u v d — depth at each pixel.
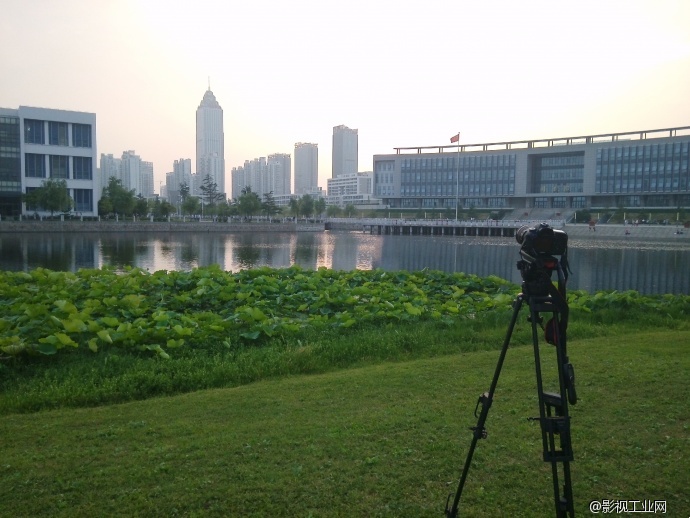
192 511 4.00
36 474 4.48
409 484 4.40
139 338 8.52
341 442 5.09
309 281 14.19
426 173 125.31
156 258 44.22
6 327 8.64
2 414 6.15
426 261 48.41
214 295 12.20
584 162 105.31
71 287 12.66
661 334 10.10
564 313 3.29
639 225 79.38
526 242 3.35
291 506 4.08
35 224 71.25
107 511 3.99
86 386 6.89
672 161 94.31
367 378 7.15
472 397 6.35
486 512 4.05
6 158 75.00
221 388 7.12
